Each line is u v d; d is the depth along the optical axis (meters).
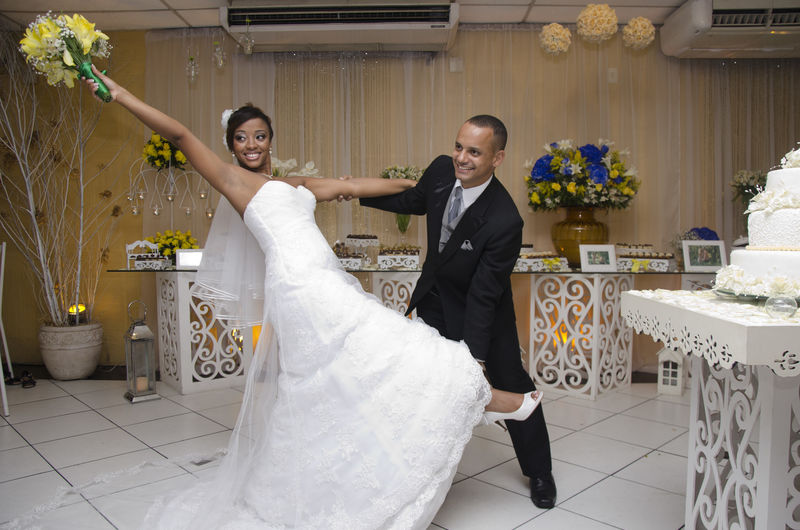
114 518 2.34
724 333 1.61
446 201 2.48
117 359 4.85
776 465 1.69
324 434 2.09
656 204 4.59
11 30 4.56
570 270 4.05
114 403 3.89
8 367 4.34
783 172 1.92
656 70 4.54
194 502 2.34
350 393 2.08
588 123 4.54
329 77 4.54
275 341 2.27
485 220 2.36
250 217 2.31
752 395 1.79
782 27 3.84
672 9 4.15
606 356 4.08
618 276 4.11
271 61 4.55
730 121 4.57
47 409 3.76
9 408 3.78
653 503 2.51
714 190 4.59
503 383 2.54
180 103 4.61
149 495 2.54
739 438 2.04
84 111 4.68
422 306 2.63
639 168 4.58
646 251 4.29
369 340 2.11
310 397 2.12
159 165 4.41
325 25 4.02
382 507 2.00
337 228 4.57
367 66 4.54
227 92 4.59
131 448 3.10
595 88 4.54
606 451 3.08
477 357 2.30
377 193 2.71
